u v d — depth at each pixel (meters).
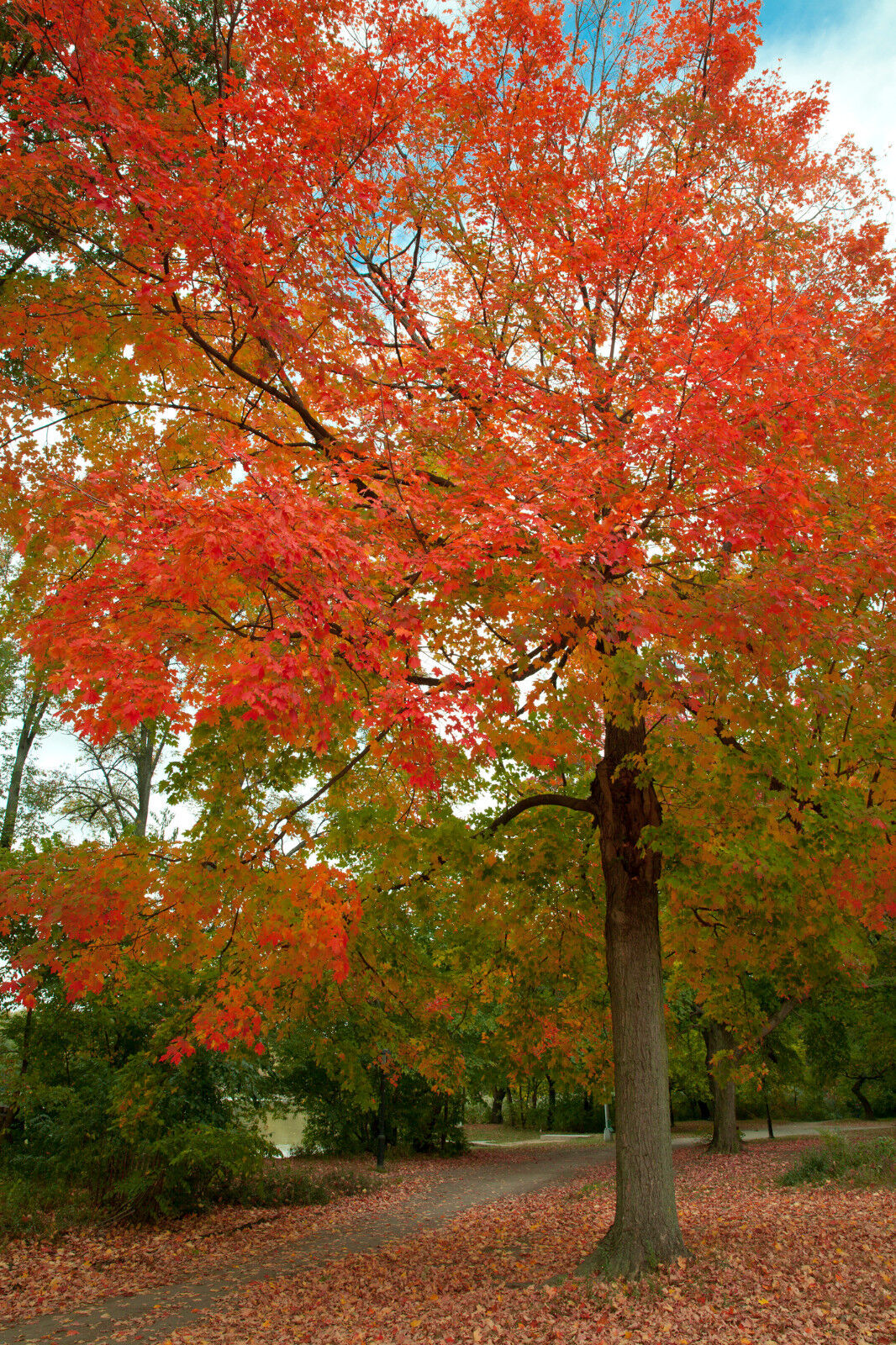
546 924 9.84
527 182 7.32
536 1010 10.19
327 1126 24.45
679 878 7.04
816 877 7.11
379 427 6.14
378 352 6.52
